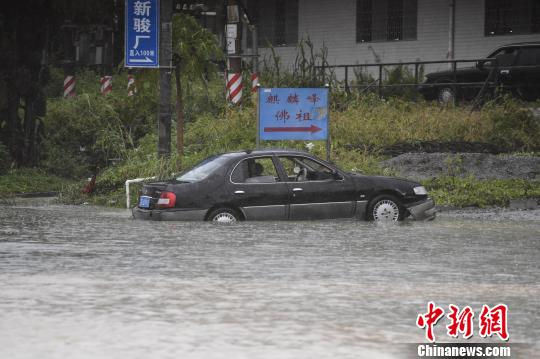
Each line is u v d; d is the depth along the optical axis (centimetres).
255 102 7519
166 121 6031
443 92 8825
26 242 3294
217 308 1952
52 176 8262
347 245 3272
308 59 10969
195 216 4350
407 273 2539
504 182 5750
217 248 3127
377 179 4591
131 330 1708
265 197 4434
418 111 7525
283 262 2752
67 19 9381
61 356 1496
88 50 10894
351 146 6662
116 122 8662
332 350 1553
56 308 1938
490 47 9631
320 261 2786
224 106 7712
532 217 4738
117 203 5772
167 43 6009
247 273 2502
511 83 8544
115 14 9438
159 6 5975
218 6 9262
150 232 3712
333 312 1916
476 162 6188
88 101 9012
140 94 7325
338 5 10750
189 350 1541
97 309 1930
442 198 5369
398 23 10325
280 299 2075
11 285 2256
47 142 8700
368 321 1817
